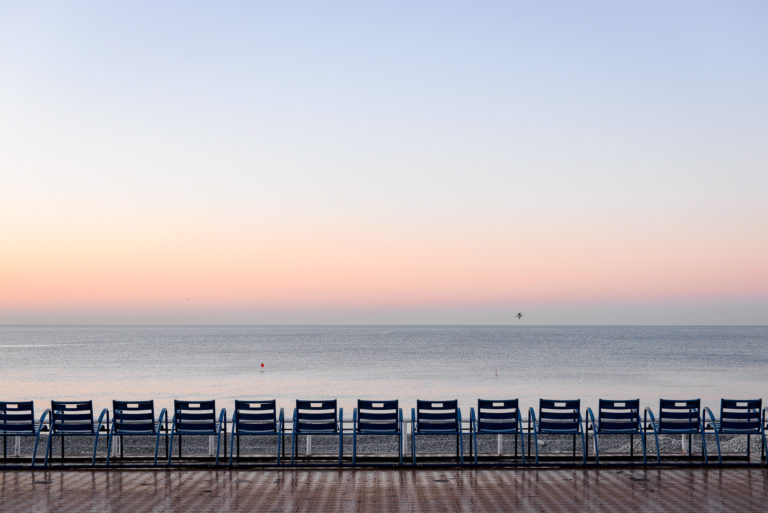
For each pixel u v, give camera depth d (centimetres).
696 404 1347
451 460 1344
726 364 7162
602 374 5819
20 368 6462
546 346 11538
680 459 1358
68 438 1916
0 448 1647
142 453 1636
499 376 5578
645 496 1096
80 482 1197
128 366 6725
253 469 1298
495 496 1102
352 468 1302
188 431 1334
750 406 1345
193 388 4625
